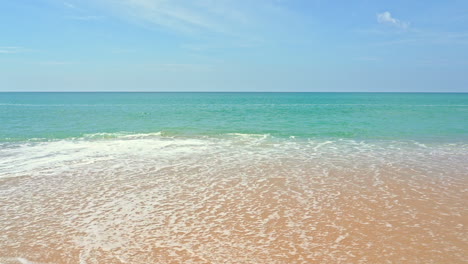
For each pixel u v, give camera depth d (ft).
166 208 23.99
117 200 25.80
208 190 28.32
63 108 159.43
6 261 16.52
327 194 27.07
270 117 106.93
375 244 18.15
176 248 17.89
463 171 34.91
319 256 16.89
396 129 73.51
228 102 262.67
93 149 48.37
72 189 28.68
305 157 42.60
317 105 205.05
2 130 71.00
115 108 162.71
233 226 20.72
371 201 25.26
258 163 38.99
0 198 26.23
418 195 26.71
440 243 18.21
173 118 102.83
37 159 41.14
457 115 114.73
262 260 16.57
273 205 24.49
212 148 49.44
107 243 18.52
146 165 37.96
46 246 18.17
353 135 64.28
